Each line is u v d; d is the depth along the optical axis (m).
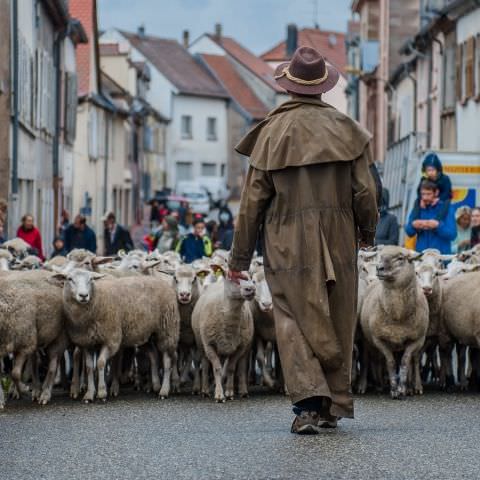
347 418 13.55
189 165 111.62
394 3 65.69
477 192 29.48
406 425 12.98
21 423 13.69
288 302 12.14
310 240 12.03
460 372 18.09
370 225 12.34
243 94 115.56
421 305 16.55
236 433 12.41
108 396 17.11
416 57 52.47
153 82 109.06
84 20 66.19
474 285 17.42
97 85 69.25
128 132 84.81
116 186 77.62
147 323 17.20
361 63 72.31
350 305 12.25
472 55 40.44
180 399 16.61
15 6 33.78
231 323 16.38
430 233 21.62
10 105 34.09
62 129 52.53
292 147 12.04
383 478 10.04
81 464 10.87
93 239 29.31
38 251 26.67
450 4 41.34
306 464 10.55
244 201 12.27
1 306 15.75
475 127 40.00
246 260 12.43
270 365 18.80
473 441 11.75
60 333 16.48
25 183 38.38
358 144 12.16
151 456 11.15
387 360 16.67
